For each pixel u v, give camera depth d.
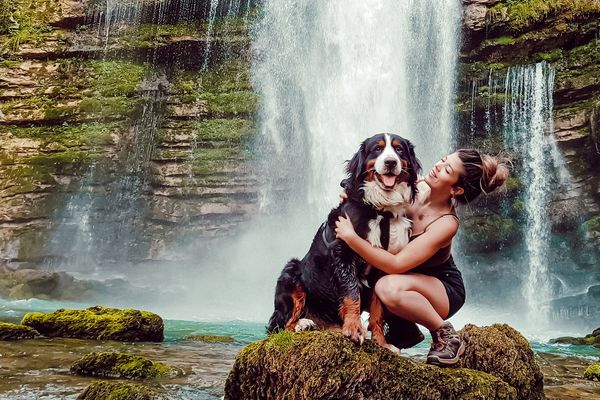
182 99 21.27
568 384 6.04
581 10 18.91
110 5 21.33
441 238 3.78
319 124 20.88
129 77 21.19
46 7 21.44
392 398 3.52
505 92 19.94
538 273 19.64
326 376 3.50
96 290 15.96
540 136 19.75
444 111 20.42
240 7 21.66
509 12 19.38
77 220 19.98
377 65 20.72
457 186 3.90
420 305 3.78
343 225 3.71
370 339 3.78
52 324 7.36
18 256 19.08
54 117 20.48
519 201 19.98
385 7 20.81
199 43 21.34
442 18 20.20
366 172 3.78
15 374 5.18
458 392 3.62
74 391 4.64
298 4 21.42
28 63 21.00
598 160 19.16
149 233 20.48
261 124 21.33
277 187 21.06
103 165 20.38
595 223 19.22
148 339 7.71
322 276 3.86
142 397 4.41
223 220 20.80
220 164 20.95
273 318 4.16
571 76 19.30
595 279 18.98
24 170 19.84
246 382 3.77
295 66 21.33
